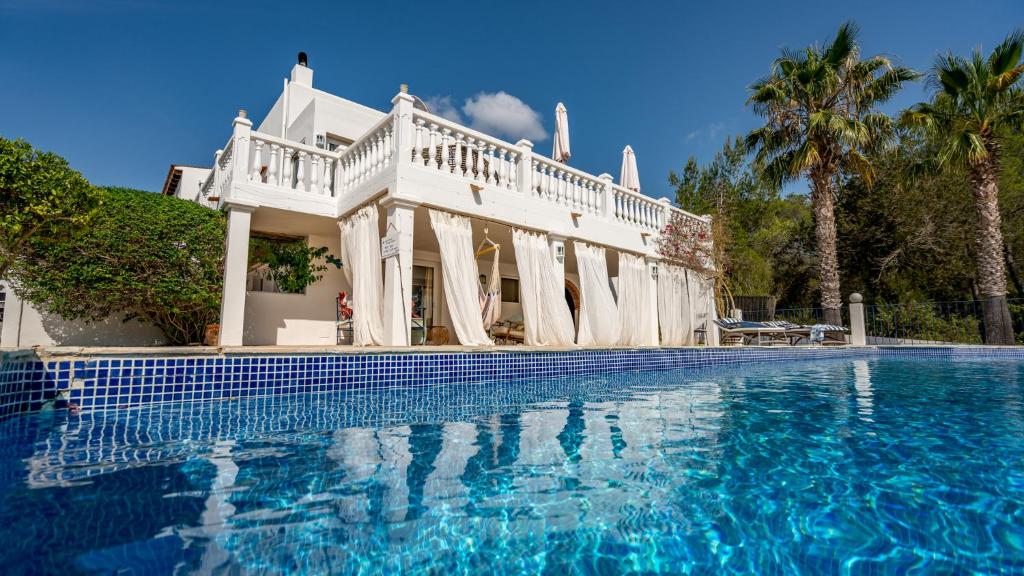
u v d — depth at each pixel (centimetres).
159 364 388
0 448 246
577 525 164
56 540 143
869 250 1919
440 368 548
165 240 739
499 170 884
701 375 702
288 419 338
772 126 1446
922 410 393
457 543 150
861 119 1388
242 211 766
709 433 305
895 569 133
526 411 380
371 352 501
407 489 198
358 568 133
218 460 233
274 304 905
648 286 1147
